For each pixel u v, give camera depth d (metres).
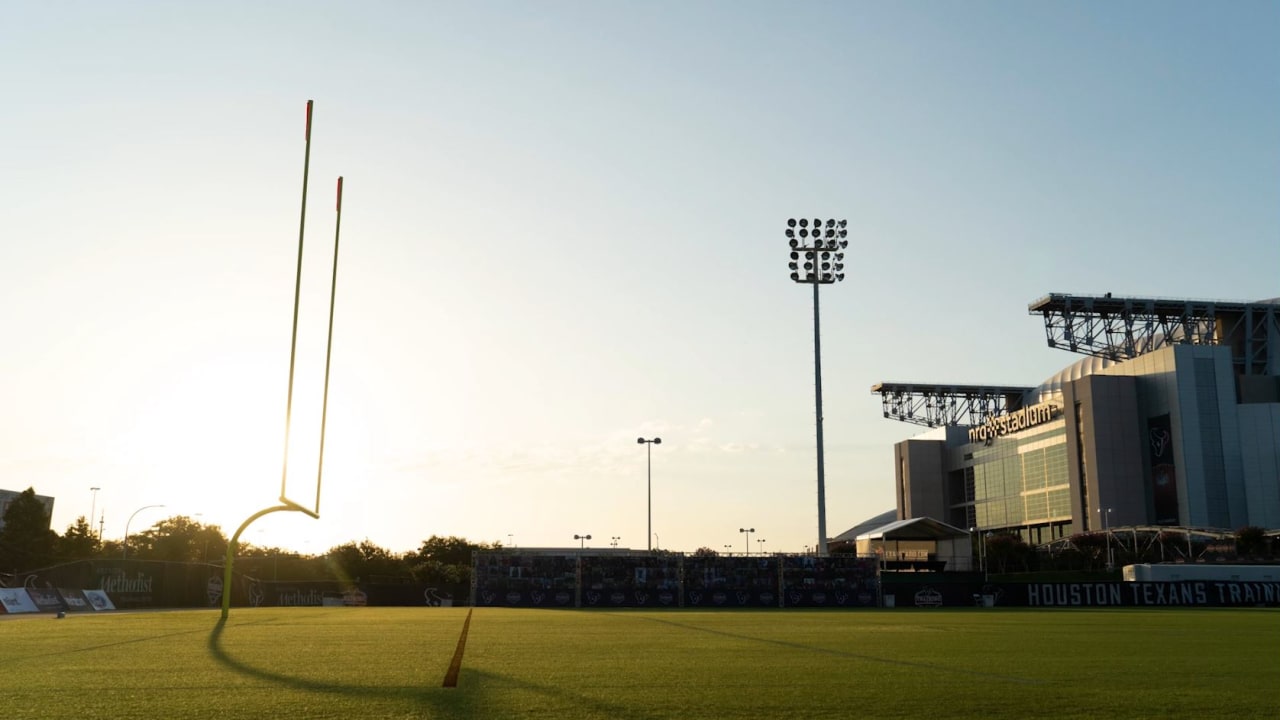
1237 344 143.12
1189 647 19.81
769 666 14.62
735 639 22.36
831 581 68.19
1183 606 62.41
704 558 68.31
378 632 23.50
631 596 67.50
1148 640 22.50
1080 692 11.38
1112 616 41.94
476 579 67.00
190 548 128.25
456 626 27.67
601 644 19.94
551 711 9.61
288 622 29.56
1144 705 10.30
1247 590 62.97
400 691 11.05
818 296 68.19
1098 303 139.75
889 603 67.69
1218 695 11.17
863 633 25.84
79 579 48.44
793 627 29.94
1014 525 162.50
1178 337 145.62
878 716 9.47
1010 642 21.50
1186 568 74.31
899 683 12.24
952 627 30.25
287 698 10.41
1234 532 113.81
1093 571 117.12
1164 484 135.50
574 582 67.31
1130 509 136.88
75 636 21.44
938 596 67.06
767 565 68.44
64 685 11.52
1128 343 142.88
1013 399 180.00
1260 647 19.86
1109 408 139.38
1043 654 17.56
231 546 29.62
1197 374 134.12
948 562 89.12
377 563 116.62
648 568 67.94
